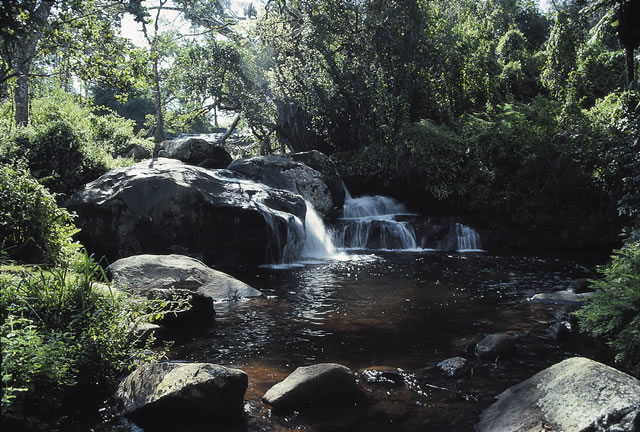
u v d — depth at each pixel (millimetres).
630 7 4383
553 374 3811
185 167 11844
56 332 4098
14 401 3260
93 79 9289
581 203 14312
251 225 10977
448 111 18828
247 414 3771
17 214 6762
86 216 10961
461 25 23562
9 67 8938
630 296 5062
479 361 4934
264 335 5781
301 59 20125
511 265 10914
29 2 7172
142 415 3721
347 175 17391
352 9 18922
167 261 7914
